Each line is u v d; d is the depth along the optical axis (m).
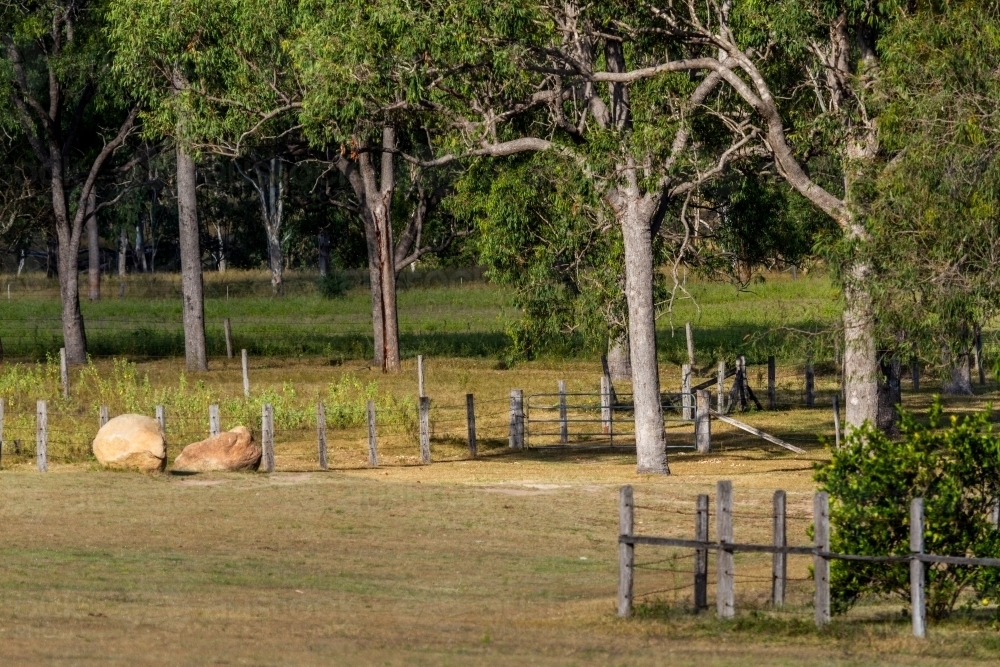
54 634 24.67
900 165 43.94
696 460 62.00
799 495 48.06
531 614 29.14
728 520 27.56
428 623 27.77
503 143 57.97
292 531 39.91
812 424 75.31
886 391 66.00
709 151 64.69
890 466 27.56
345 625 27.14
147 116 71.94
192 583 31.97
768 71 59.31
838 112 53.06
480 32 52.00
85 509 42.22
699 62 54.34
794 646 24.92
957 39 43.19
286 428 70.69
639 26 56.09
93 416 71.19
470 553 37.69
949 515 27.23
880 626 26.94
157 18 68.69
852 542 27.50
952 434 27.89
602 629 26.81
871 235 46.22
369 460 58.69
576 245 66.06
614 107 59.12
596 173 55.91
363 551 37.50
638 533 41.12
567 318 70.12
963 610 28.50
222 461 52.81
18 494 44.28
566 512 44.09
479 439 69.31
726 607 27.36
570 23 55.72
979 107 41.56
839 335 52.81
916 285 44.12
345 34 54.34
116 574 32.66
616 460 62.66
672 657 23.61
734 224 79.75
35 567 33.00
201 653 23.06
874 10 52.38
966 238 42.31
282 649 23.88
